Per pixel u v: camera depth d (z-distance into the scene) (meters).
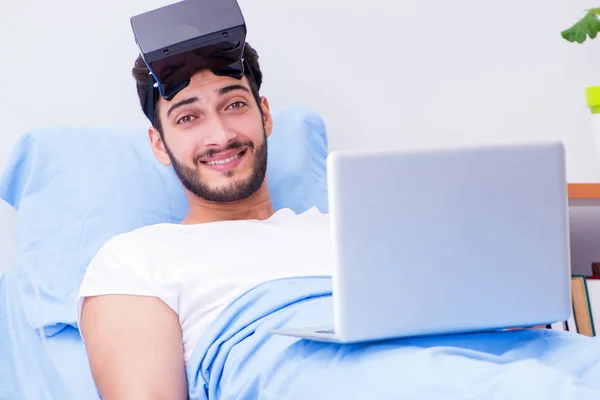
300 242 1.41
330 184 0.87
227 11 1.45
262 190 1.65
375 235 0.87
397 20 2.09
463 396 0.80
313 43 2.05
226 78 1.54
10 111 1.91
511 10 2.12
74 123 1.94
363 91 2.08
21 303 1.55
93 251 1.60
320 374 0.94
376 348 0.93
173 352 1.20
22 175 1.71
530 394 0.76
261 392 0.99
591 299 1.60
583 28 1.76
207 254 1.33
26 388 1.38
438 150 0.88
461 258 0.90
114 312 1.23
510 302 0.92
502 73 2.12
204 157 1.54
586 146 2.13
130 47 1.96
